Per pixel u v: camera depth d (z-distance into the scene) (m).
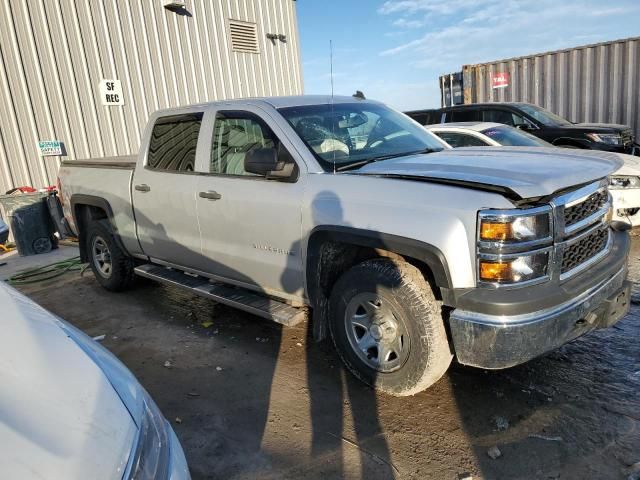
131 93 9.94
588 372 3.46
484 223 2.62
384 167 3.33
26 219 7.99
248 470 2.69
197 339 4.36
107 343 4.40
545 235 2.68
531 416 3.00
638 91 11.46
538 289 2.65
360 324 3.25
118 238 5.32
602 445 2.71
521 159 3.27
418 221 2.82
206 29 11.27
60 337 2.00
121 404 1.72
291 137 3.61
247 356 3.98
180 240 4.50
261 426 3.06
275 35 12.91
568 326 2.74
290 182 3.53
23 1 8.39
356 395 3.33
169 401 3.40
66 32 8.95
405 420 3.03
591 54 11.88
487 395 3.24
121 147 9.86
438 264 2.74
